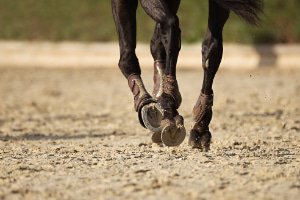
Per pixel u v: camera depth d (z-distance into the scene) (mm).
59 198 7566
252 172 8688
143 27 33875
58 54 31438
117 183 8258
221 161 9477
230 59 29719
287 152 10414
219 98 20031
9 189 8016
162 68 9836
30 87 24141
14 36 34844
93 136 13234
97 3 37031
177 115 9180
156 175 8609
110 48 31953
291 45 32188
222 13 9484
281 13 34188
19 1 37875
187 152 10344
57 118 16688
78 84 24938
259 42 32500
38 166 9391
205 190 7820
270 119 15562
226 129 13930
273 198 7438
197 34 32875
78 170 9062
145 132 13727
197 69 28641
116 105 19266
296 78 25562
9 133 13859
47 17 36125
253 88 22609
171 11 8984
